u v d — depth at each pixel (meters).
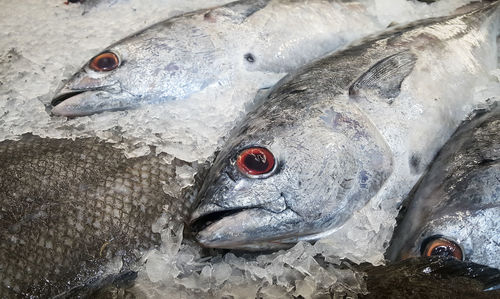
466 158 0.30
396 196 0.29
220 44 0.35
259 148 0.26
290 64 0.37
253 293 0.25
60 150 0.30
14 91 0.36
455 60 0.34
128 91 0.34
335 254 0.27
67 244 0.27
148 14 0.43
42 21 0.43
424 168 0.31
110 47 0.35
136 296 0.26
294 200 0.26
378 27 0.41
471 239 0.27
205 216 0.27
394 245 0.29
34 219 0.27
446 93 0.32
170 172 0.30
